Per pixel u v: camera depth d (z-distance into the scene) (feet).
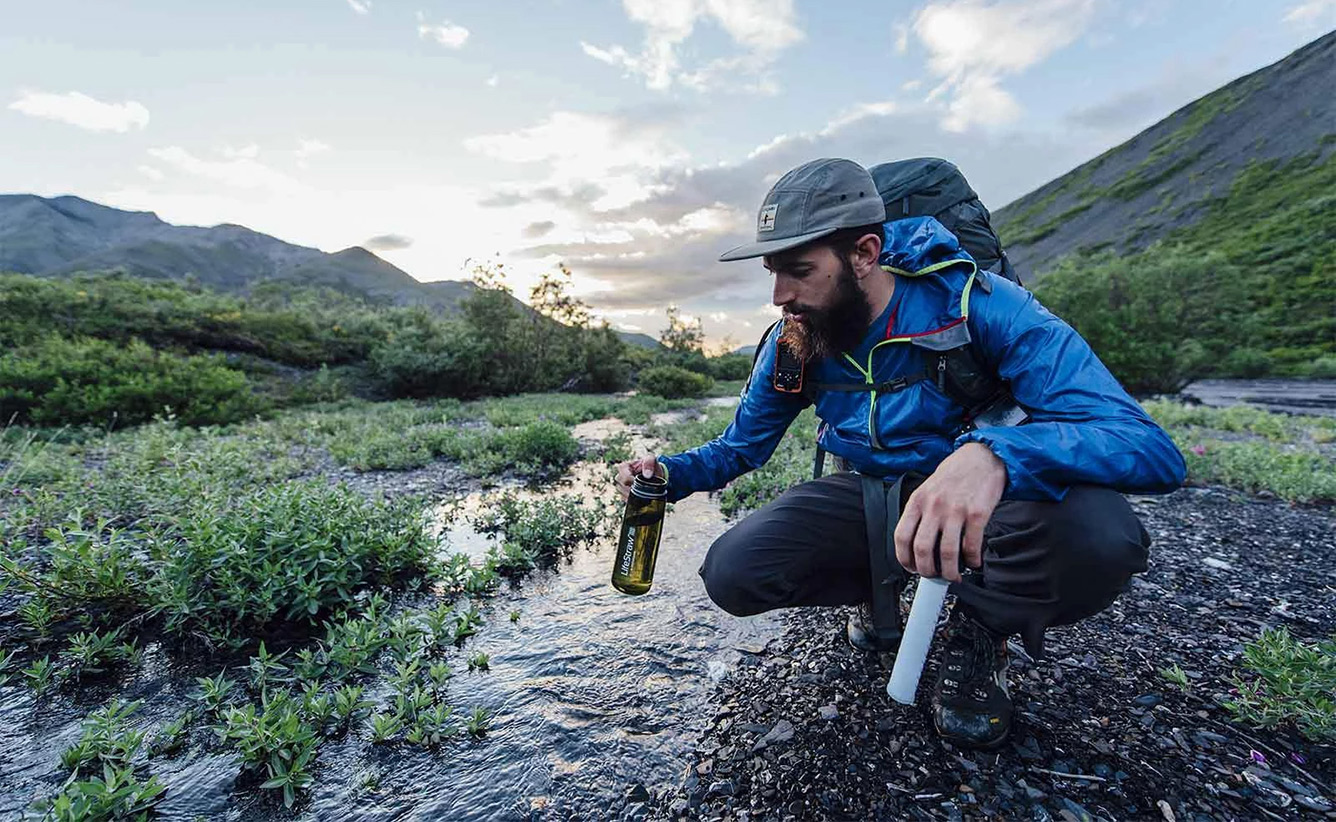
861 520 5.40
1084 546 4.13
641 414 36.55
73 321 40.32
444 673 6.25
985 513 3.55
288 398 39.32
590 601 8.53
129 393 26.84
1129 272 47.01
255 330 49.57
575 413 35.78
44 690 6.11
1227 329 49.70
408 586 8.93
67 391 25.76
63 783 4.81
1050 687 5.82
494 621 7.88
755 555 5.35
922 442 4.99
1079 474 3.74
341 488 10.44
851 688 5.88
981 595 4.65
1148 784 4.54
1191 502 13.30
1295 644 5.93
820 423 5.82
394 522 10.18
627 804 4.60
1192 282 46.37
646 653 6.95
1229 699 5.58
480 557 10.48
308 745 4.96
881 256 4.84
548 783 4.84
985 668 4.92
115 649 6.61
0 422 24.31
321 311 69.56
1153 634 6.94
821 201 4.37
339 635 7.16
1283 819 4.21
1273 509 12.70
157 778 4.77
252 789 4.78
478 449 20.39
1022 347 4.37
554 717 5.72
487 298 56.90
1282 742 5.01
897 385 4.92
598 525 12.36
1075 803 4.37
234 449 17.16
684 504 13.89
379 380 49.37
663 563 10.11
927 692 5.71
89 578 7.34
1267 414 29.01
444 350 50.75
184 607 6.95
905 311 4.76
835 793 4.53
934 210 6.22
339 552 8.54
